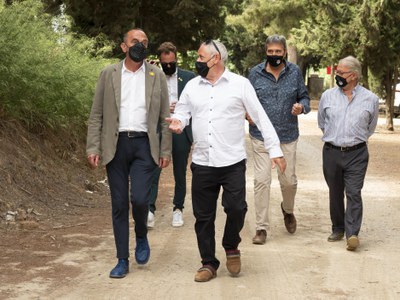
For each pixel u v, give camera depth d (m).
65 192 10.03
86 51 13.51
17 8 10.19
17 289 5.98
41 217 8.76
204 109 6.39
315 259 7.28
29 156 10.17
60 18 12.91
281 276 6.61
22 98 9.98
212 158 6.34
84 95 11.32
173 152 8.74
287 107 8.16
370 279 6.55
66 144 11.51
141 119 6.55
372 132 8.04
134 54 6.43
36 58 10.11
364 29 23.67
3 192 8.90
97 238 7.93
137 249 6.81
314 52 26.55
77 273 6.55
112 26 20.56
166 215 9.59
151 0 21.91
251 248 7.77
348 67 7.90
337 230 8.23
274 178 13.38
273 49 8.02
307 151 19.11
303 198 11.16
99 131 6.62
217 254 7.48
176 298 5.88
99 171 11.89
